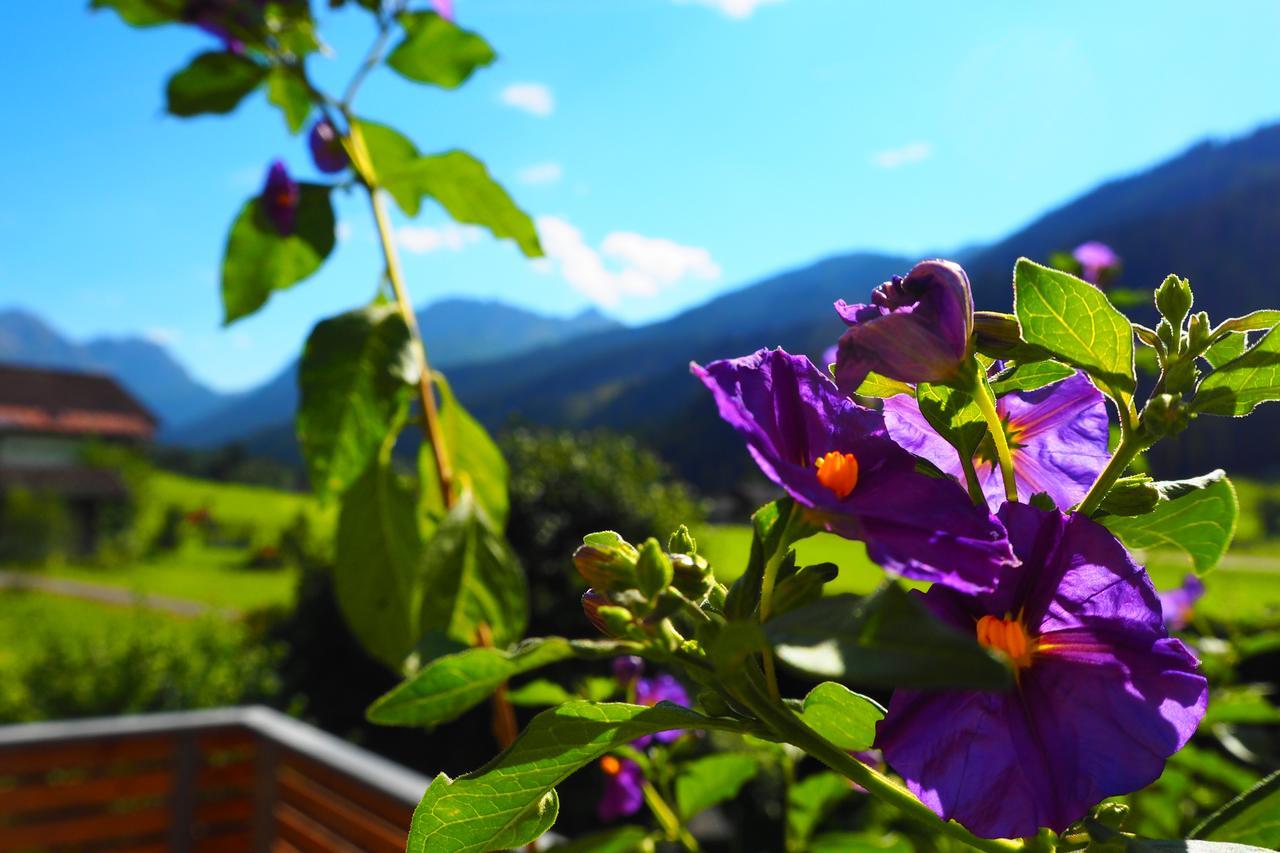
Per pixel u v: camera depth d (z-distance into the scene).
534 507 6.77
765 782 2.85
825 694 0.58
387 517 1.45
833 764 0.52
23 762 3.48
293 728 3.53
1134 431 0.63
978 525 0.53
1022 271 0.64
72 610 18.12
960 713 0.54
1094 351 0.64
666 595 0.54
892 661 0.39
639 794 1.49
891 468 0.58
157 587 25.83
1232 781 1.73
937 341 0.61
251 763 3.82
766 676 0.54
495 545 1.36
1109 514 0.65
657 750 1.49
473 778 0.58
